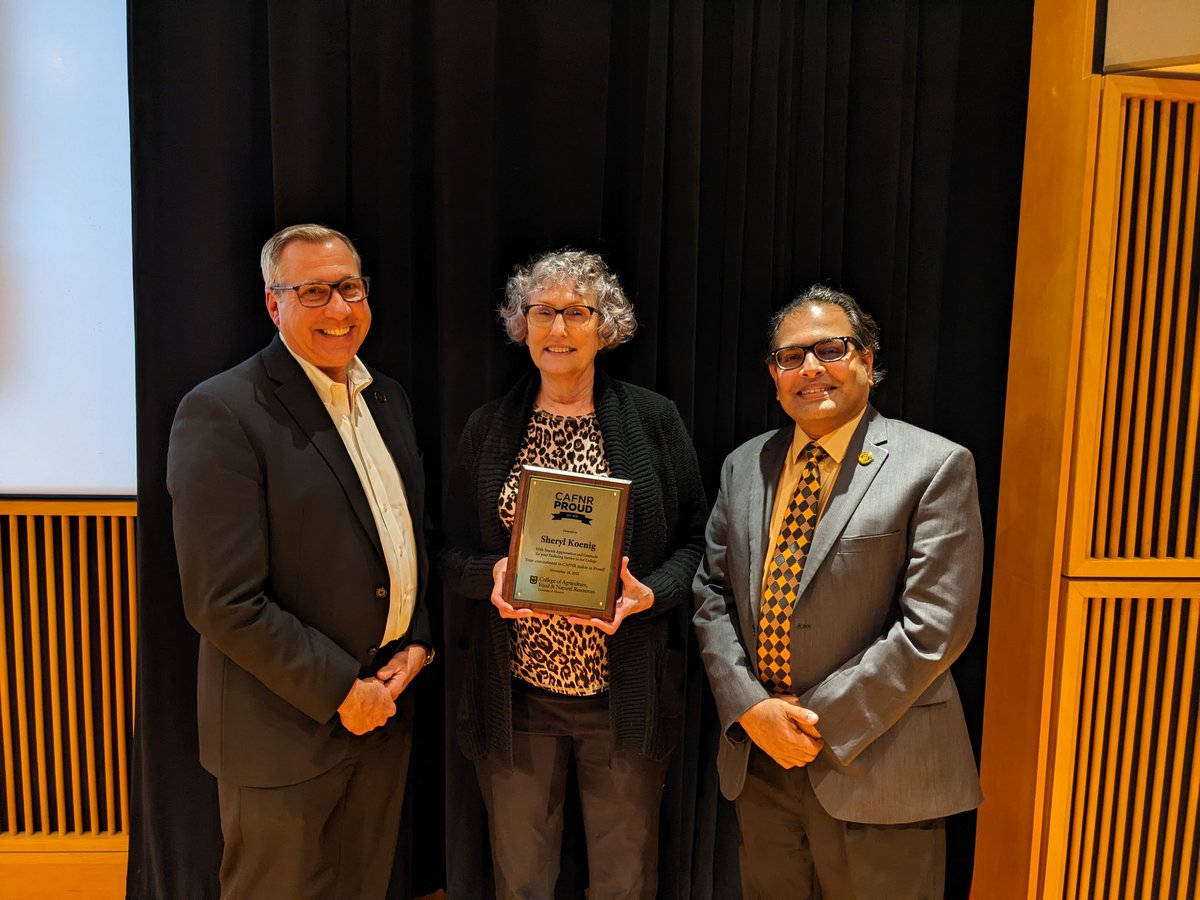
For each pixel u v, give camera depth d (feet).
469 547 5.67
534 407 5.70
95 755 6.98
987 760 6.64
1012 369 6.38
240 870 5.02
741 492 5.45
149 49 6.08
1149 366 5.76
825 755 4.95
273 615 4.76
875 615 4.96
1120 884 6.25
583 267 5.42
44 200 6.45
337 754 5.08
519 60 6.41
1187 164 5.72
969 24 6.77
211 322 6.31
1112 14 5.42
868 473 5.00
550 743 5.70
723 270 6.76
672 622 5.89
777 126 6.68
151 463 6.30
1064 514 5.78
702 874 7.07
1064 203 5.77
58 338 6.57
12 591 6.68
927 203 6.89
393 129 6.31
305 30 6.07
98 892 6.85
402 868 6.86
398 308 6.47
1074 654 5.82
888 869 4.94
